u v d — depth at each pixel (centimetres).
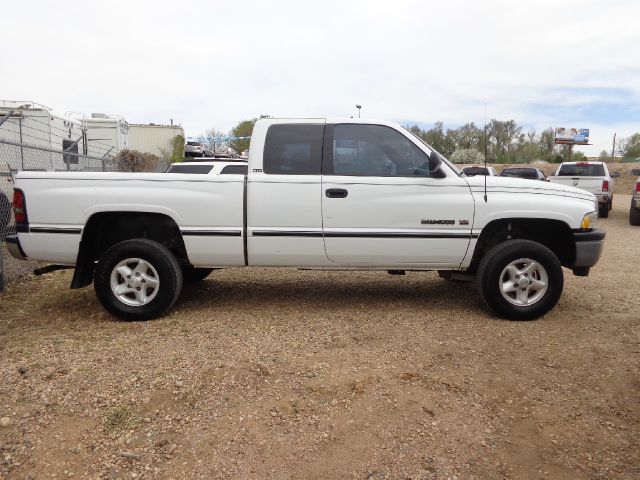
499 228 521
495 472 262
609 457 274
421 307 539
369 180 491
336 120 507
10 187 841
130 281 488
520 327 473
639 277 709
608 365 385
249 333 450
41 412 307
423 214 492
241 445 280
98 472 258
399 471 261
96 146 1947
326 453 275
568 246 513
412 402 326
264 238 490
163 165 2348
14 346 414
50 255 491
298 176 491
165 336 441
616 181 3781
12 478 253
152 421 302
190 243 491
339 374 362
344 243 493
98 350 405
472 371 373
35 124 1375
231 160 1264
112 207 482
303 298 575
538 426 303
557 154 4819
